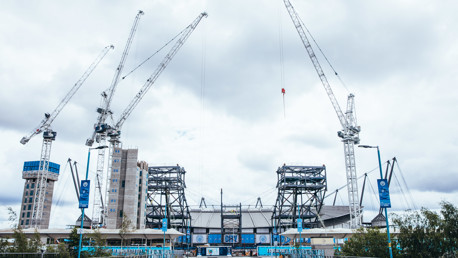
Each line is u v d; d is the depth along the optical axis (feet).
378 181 144.36
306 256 193.06
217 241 636.89
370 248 162.50
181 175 610.24
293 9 549.54
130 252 219.20
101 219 621.31
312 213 570.46
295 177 535.19
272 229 636.89
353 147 561.43
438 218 150.10
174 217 603.26
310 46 565.12
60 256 153.28
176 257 248.52
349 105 582.35
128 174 536.83
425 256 147.54
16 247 158.20
